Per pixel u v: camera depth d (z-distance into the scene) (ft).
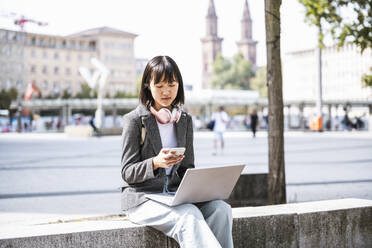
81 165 42.93
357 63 313.73
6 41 314.96
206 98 178.19
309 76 360.28
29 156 54.49
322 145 68.08
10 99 239.71
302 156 49.39
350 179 30.32
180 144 10.33
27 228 9.88
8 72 315.99
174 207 9.23
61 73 340.59
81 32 366.02
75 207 21.68
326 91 344.69
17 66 320.50
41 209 21.22
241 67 344.49
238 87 336.49
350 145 67.26
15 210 21.01
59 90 338.95
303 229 12.00
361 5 18.72
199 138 100.68
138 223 10.00
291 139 87.76
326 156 49.03
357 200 13.76
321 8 18.88
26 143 86.53
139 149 10.09
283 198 16.75
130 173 9.66
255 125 103.09
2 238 9.02
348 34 18.98
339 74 331.98
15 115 210.18
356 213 12.76
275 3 16.39
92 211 20.56
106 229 9.76
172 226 9.19
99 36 351.67
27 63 325.21
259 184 19.77
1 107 234.58
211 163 42.29
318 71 113.60
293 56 376.07
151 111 10.14
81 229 9.73
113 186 28.96
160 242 10.07
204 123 176.24
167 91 9.97
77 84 346.54
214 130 53.36
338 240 12.51
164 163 9.27
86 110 232.12
